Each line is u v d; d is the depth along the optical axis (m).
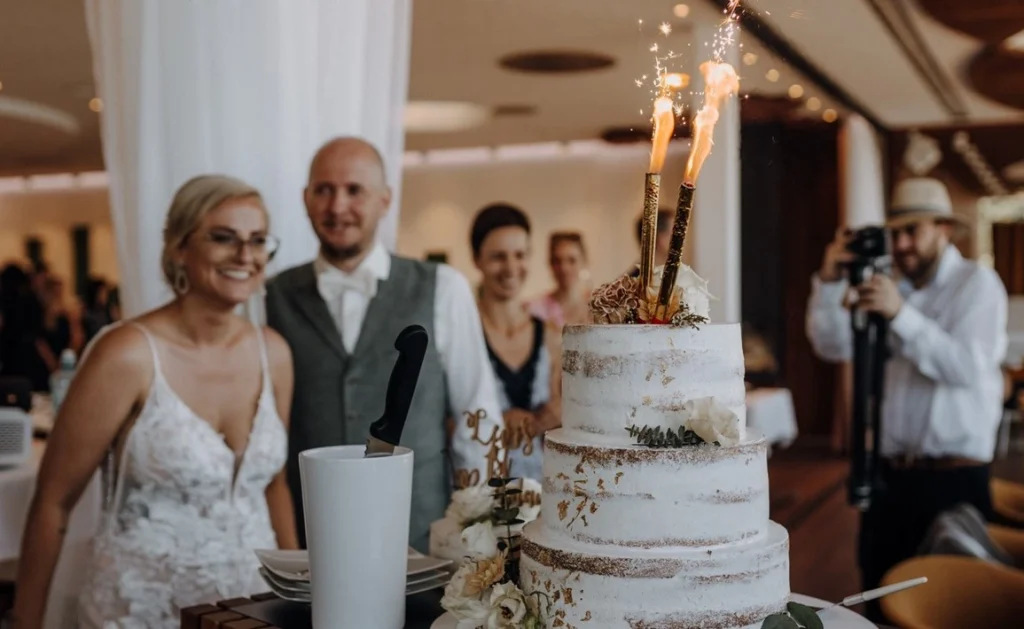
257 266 2.04
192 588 1.94
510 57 7.12
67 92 8.31
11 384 3.35
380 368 2.37
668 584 1.15
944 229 4.11
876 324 3.82
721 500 1.19
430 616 1.42
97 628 1.94
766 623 1.15
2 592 2.96
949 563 2.56
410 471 1.36
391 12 2.76
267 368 2.13
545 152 11.23
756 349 9.33
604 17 5.86
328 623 1.31
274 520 2.22
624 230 10.91
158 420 1.94
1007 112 9.82
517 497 1.53
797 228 9.87
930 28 6.58
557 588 1.21
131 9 2.42
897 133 10.62
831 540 5.95
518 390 3.59
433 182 11.76
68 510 1.97
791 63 6.82
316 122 2.62
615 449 1.19
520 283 3.65
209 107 2.43
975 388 3.83
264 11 2.45
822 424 9.96
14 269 7.55
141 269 2.42
